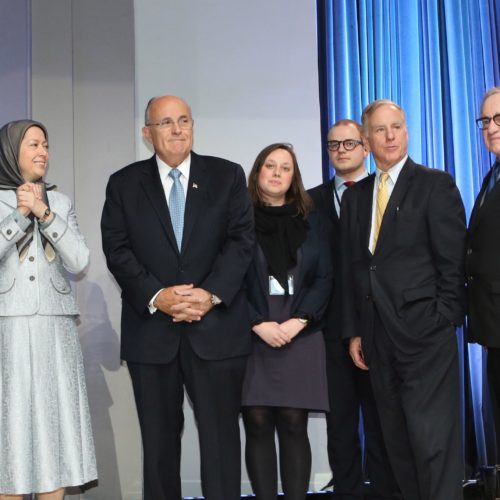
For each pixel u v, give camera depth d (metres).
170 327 2.76
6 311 2.63
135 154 3.71
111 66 3.72
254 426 2.96
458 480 2.79
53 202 2.84
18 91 3.57
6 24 3.58
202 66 3.93
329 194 3.45
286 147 3.14
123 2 3.76
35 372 2.63
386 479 3.28
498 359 2.76
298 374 2.96
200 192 2.85
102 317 3.60
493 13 4.15
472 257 2.81
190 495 3.77
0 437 2.60
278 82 3.98
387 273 2.88
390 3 4.05
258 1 3.98
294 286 3.01
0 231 2.60
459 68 4.09
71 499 3.47
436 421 2.80
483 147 4.09
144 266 2.81
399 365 2.87
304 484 2.92
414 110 4.05
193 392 2.78
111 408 3.58
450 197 2.88
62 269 2.80
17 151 2.77
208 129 3.93
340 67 3.97
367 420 3.32
